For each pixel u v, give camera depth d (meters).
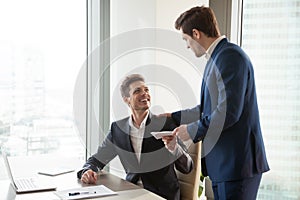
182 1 2.84
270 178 3.04
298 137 2.98
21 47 2.74
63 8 2.85
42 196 1.82
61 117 2.90
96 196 1.80
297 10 2.92
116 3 2.86
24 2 2.73
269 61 2.99
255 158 2.11
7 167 2.12
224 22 3.05
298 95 2.96
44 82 2.83
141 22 2.75
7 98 2.72
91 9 2.92
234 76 2.00
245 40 3.04
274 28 2.97
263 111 3.01
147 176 2.19
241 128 2.07
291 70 2.96
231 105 1.98
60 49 2.86
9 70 2.71
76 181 2.11
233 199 2.09
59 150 2.90
